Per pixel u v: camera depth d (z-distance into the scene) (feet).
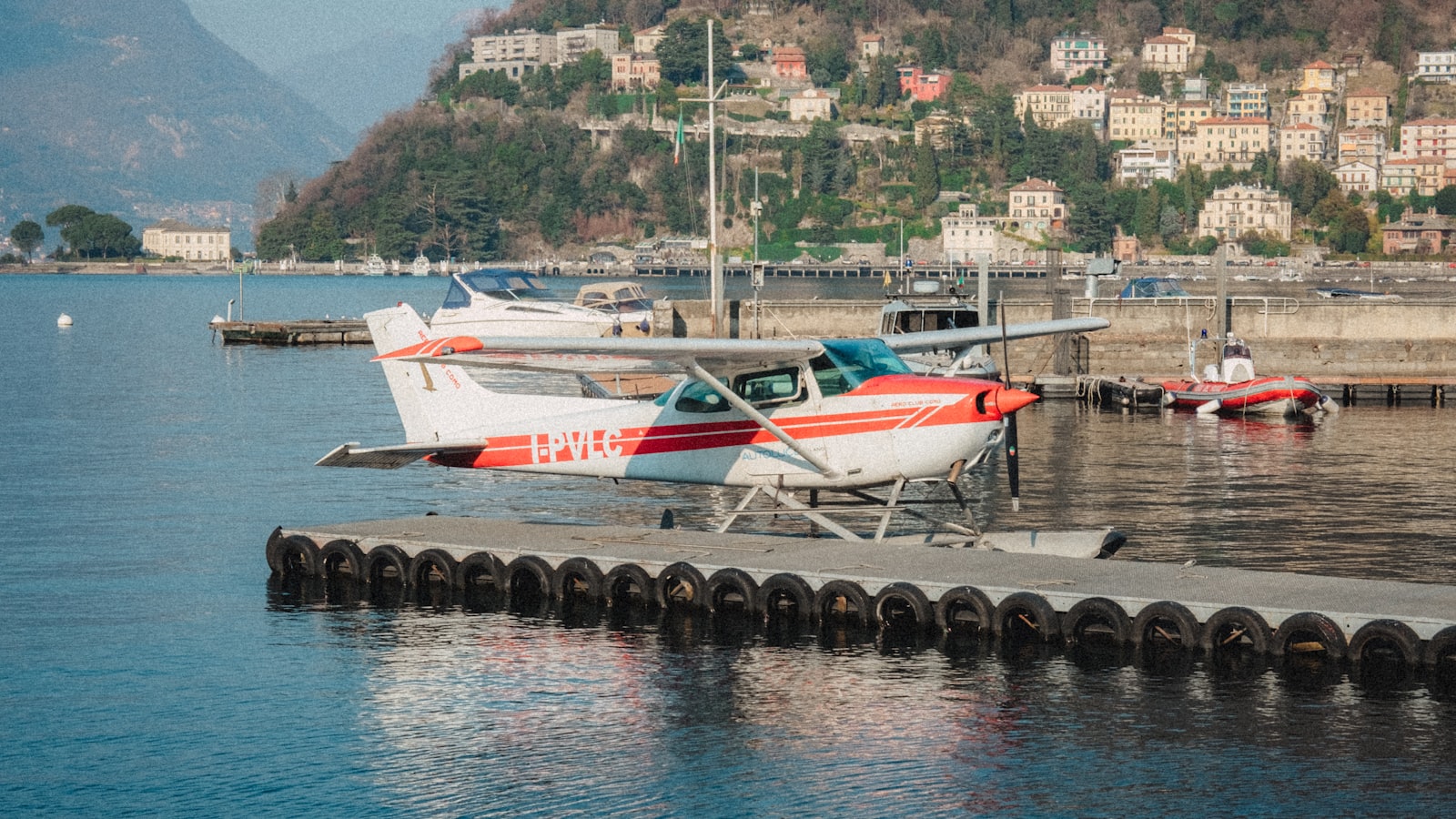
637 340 146.72
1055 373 439.22
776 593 145.28
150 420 323.37
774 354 154.30
